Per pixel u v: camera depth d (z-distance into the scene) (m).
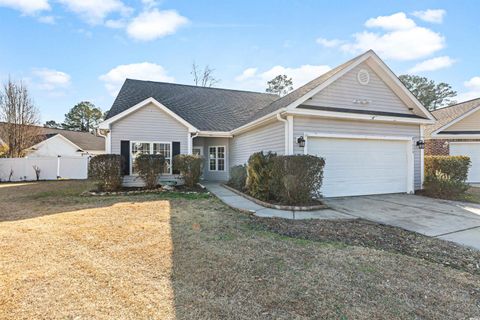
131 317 2.45
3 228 5.39
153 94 16.66
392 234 5.17
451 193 9.34
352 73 10.03
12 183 14.68
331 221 6.11
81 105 46.03
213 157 16.53
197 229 5.36
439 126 16.11
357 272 3.40
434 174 10.09
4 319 2.42
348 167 9.75
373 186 10.10
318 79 11.05
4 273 3.35
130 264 3.64
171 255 3.96
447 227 5.66
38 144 22.73
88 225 5.63
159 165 11.26
